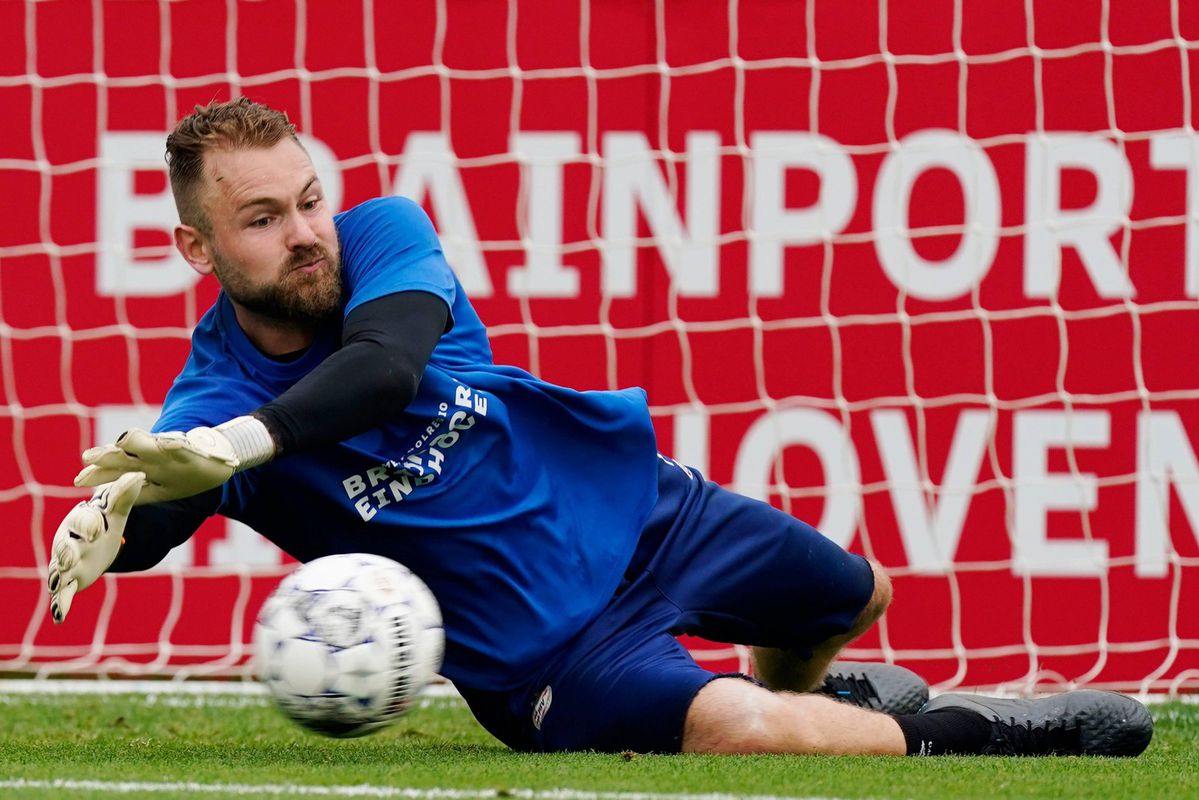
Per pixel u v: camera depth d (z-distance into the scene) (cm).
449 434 1108
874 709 1318
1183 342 2200
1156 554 2194
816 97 2242
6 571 2217
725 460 2234
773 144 2242
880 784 928
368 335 1014
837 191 2238
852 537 2222
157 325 2247
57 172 2244
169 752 1180
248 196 1020
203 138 1030
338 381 977
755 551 1189
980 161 2227
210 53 2261
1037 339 2216
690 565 1185
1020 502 2206
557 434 1170
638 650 1127
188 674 2203
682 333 2242
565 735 1123
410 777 952
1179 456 2195
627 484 1185
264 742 1375
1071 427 2208
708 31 2250
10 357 2233
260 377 1073
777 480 2231
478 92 2256
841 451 2227
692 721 1070
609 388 2242
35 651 2206
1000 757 1127
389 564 1005
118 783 929
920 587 2211
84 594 2209
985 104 2230
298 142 1059
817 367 2234
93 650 2206
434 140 2259
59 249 2242
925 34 2234
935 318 2227
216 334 1106
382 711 966
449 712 1786
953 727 1130
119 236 2245
